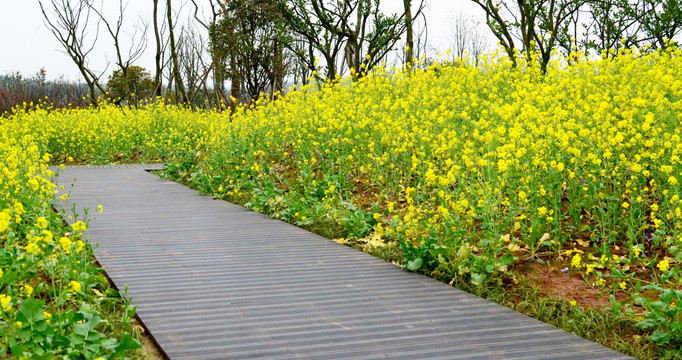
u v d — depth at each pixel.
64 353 3.18
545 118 7.04
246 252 6.09
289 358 3.46
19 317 3.09
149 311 4.27
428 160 7.91
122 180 12.09
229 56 26.02
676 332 3.71
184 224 7.58
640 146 6.36
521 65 11.64
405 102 9.28
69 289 3.93
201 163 12.26
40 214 6.60
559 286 4.84
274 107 12.52
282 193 8.80
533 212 5.82
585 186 6.10
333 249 6.25
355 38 21.98
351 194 8.47
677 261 4.77
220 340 3.73
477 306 4.43
